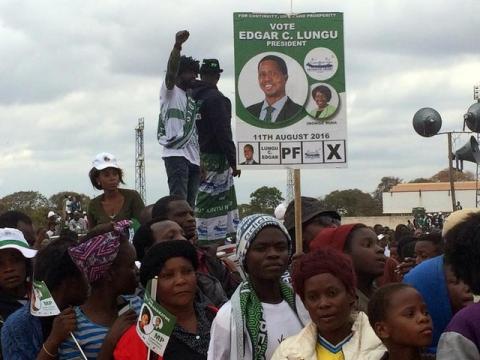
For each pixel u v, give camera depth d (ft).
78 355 14.65
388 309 12.25
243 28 21.91
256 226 14.76
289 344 13.35
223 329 14.24
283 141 21.90
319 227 19.94
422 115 54.29
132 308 14.85
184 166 28.25
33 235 23.47
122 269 15.24
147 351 13.79
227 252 24.54
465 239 11.64
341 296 13.00
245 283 14.88
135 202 26.09
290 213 21.21
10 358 15.08
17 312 15.61
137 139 92.22
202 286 18.89
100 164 25.57
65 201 52.39
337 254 13.29
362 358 12.77
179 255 14.42
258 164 21.84
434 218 107.96
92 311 15.28
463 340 10.73
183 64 28.50
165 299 14.38
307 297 13.19
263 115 21.89
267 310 14.65
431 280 14.76
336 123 21.99
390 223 193.26
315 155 21.93
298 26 22.04
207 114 28.45
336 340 13.24
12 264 17.95
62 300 15.75
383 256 16.22
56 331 14.39
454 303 14.57
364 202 224.12
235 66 21.90
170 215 21.21
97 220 25.79
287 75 21.97
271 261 14.65
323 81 22.02
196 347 14.40
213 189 28.78
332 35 22.06
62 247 15.96
